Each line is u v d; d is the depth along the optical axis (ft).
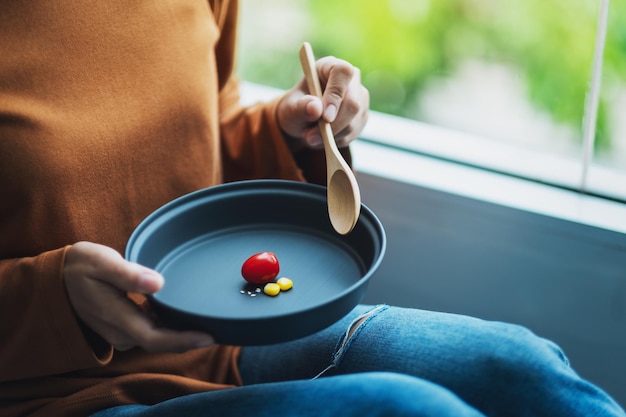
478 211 3.29
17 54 2.24
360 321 2.52
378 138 3.60
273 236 2.52
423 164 3.46
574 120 3.45
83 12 2.34
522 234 3.26
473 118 3.82
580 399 2.19
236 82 3.05
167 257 2.41
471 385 2.23
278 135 2.72
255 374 2.65
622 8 3.20
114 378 2.39
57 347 2.20
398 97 4.09
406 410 2.02
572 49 3.45
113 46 2.40
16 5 2.24
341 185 2.40
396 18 4.03
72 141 2.30
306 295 2.28
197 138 2.63
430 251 3.47
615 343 3.31
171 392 2.42
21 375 2.29
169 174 2.58
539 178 3.34
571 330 3.36
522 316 3.43
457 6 3.87
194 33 2.61
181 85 2.55
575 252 3.20
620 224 3.11
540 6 3.56
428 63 3.98
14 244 2.33
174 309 1.99
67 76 2.32
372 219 2.33
